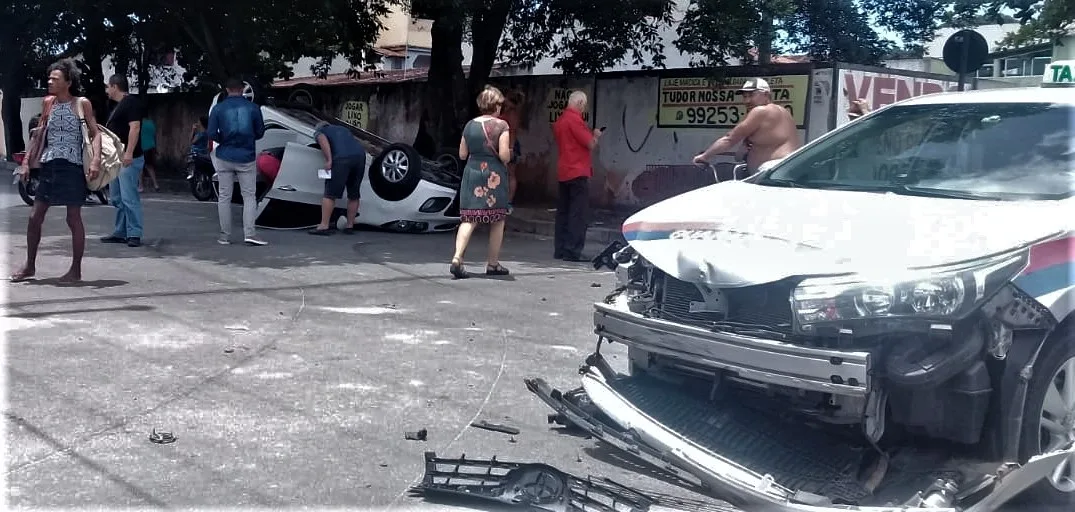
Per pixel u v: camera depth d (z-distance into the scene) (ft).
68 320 23.18
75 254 27.37
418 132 58.85
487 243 40.83
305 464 15.20
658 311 14.78
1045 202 14.64
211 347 21.43
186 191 66.08
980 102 17.71
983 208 14.33
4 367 19.25
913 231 13.48
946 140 16.99
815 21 50.16
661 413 14.74
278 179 41.11
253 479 14.53
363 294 28.04
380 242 39.11
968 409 13.03
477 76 52.42
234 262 32.32
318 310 25.64
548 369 20.88
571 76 53.72
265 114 43.57
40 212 27.17
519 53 51.42
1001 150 16.31
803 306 12.92
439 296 28.25
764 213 14.90
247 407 17.66
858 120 18.62
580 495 13.70
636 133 51.42
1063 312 13.33
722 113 47.52
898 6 49.32
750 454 13.93
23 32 69.46
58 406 17.20
